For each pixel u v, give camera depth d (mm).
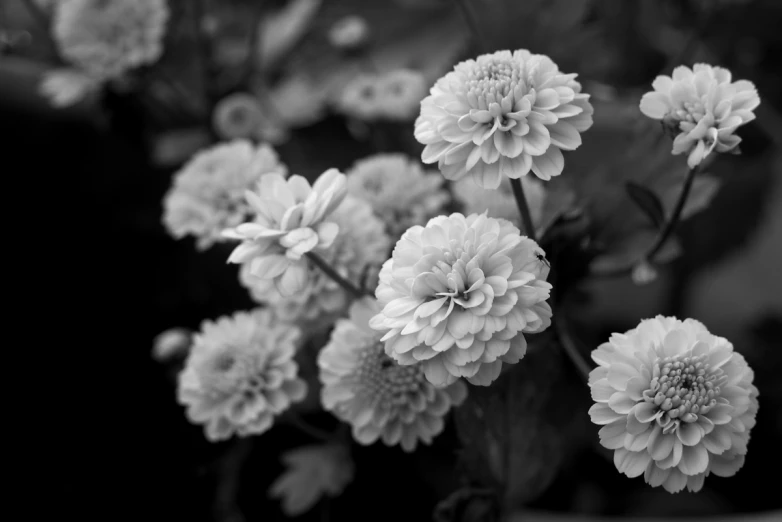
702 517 517
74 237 536
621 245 450
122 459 515
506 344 335
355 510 486
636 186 405
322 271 392
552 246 387
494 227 345
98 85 530
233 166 439
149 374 539
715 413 339
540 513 517
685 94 367
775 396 556
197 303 554
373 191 436
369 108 505
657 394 337
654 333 349
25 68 558
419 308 335
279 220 366
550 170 352
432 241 346
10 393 503
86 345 529
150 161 566
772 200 654
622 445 342
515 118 349
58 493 499
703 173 448
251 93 598
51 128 540
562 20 554
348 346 384
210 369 404
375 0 607
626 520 509
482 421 389
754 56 654
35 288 521
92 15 524
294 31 606
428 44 582
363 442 384
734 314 677
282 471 502
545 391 396
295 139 579
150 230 555
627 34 661
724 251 615
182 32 583
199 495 511
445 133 354
